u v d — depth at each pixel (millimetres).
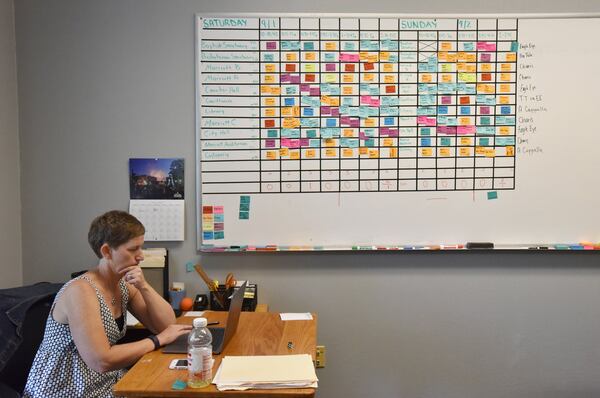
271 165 2621
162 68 2623
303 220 2637
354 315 2684
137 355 1730
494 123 2623
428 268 2674
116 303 1954
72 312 1744
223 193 2625
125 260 1863
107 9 2604
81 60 2617
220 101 2604
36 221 2660
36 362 1810
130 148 2643
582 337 2691
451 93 2619
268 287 2672
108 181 2652
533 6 2621
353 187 2633
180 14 2605
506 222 2646
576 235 2652
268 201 2633
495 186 2643
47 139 2637
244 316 2146
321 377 2697
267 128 2613
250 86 2604
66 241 2664
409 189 2639
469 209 2643
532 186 2641
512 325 2688
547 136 2631
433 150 2627
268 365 1582
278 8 2604
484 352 2695
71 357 1800
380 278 2674
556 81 2621
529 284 2682
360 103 2615
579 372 2703
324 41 2598
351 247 2635
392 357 2695
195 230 2656
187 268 2664
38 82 2619
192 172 2646
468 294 2682
